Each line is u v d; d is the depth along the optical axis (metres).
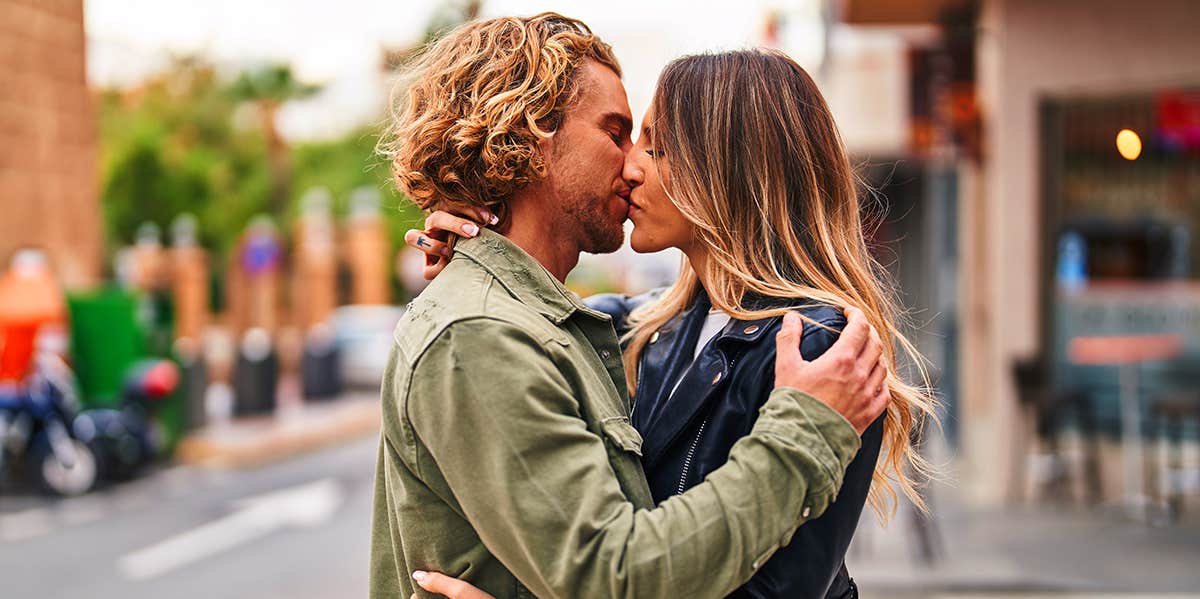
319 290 21.53
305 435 11.99
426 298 1.47
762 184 1.60
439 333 1.38
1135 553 6.07
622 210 1.65
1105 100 7.40
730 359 1.53
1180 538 6.41
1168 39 7.01
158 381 9.38
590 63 1.58
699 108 1.63
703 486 1.34
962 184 9.20
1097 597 5.19
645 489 1.45
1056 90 7.32
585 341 1.53
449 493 1.42
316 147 32.69
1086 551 6.12
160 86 27.84
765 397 1.48
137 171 25.44
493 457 1.33
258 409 13.35
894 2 8.13
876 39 12.75
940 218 10.84
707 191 1.60
